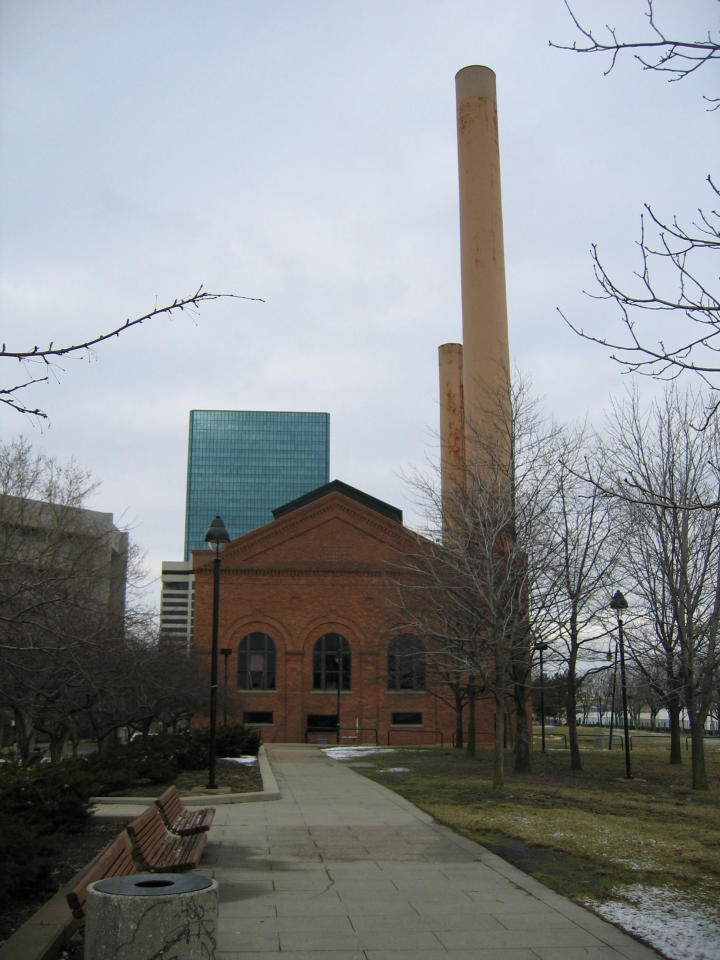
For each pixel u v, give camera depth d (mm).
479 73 36219
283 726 41438
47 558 20391
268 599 42719
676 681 21531
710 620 20359
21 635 12078
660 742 43594
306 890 8602
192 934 4910
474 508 21750
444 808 14711
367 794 17047
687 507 7246
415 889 8656
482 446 23797
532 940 6941
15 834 7957
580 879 9133
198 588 42844
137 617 25016
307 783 19422
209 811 11594
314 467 161750
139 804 14859
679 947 6738
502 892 8539
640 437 32031
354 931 7152
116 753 20281
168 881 5262
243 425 163375
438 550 24156
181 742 23516
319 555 43281
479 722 41281
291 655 42094
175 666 29094
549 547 22188
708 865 9867
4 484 22031
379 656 41844
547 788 18469
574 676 23500
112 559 25766
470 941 6902
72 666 15688
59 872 9023
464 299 35125
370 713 41406
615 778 21391
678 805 15961
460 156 36250
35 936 6320
